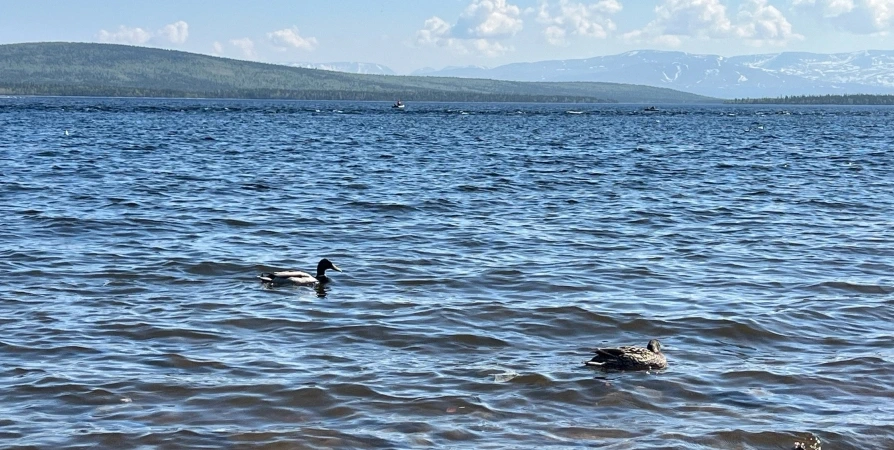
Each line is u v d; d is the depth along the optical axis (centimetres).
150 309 2264
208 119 17150
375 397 1666
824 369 1842
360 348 1969
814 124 17862
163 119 16675
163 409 1596
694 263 2920
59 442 1450
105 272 2689
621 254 3067
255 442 1460
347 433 1502
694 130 14438
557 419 1577
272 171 5988
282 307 2306
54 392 1666
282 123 15638
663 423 1564
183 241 3241
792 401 1667
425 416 1581
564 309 2292
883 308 2328
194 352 1917
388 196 4594
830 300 2414
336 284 2589
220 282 2600
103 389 1683
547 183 5344
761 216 3988
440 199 4488
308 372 1795
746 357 1930
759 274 2752
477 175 5825
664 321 2192
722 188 5147
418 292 2495
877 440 1495
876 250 3141
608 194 4809
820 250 3147
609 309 2308
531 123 17175
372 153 7969
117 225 3553
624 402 1656
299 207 4153
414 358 1903
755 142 10588
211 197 4481
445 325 2153
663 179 5684
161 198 4406
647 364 1828
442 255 3025
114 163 6438
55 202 4191
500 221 3800
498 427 1538
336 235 3419
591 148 9131
